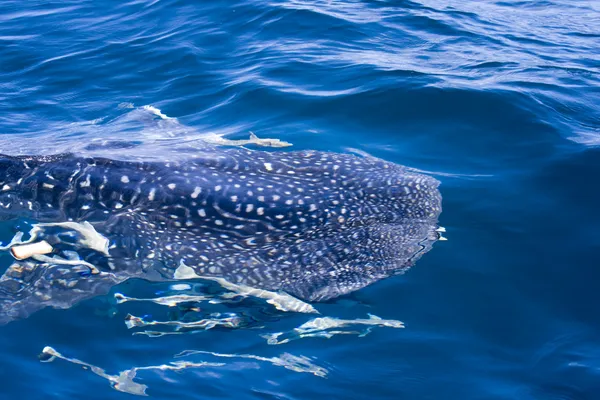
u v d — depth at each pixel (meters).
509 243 5.01
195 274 4.59
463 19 9.84
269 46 8.57
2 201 5.11
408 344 4.12
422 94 7.00
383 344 4.12
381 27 9.22
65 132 6.60
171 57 8.45
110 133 6.43
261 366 3.93
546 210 5.35
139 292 4.52
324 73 7.69
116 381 3.80
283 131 6.51
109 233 4.77
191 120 6.94
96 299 4.45
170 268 4.62
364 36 8.87
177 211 4.75
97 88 7.87
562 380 3.83
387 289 4.54
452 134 6.44
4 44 9.03
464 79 7.45
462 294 4.54
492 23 9.88
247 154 5.31
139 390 3.73
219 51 8.59
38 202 5.04
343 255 4.61
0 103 7.51
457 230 5.12
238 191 4.83
